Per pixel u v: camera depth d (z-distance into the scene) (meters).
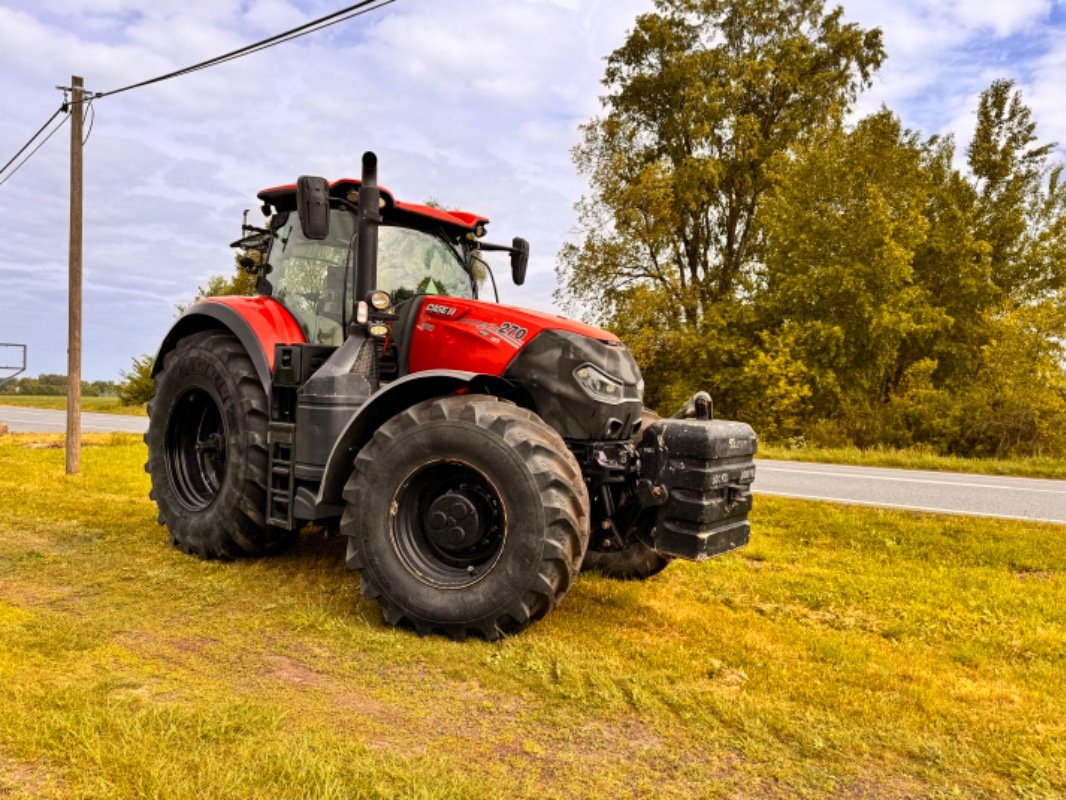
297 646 3.71
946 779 2.71
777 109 29.91
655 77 29.47
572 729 2.96
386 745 2.75
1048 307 21.64
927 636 4.19
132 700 2.94
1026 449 19.38
